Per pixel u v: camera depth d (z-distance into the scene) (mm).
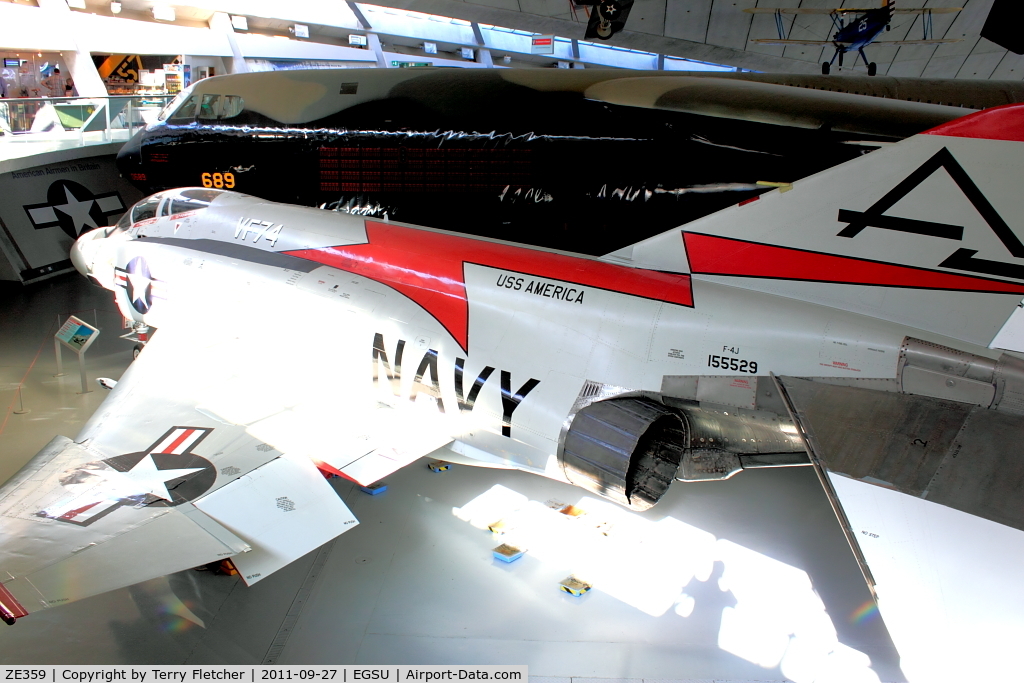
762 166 5117
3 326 7836
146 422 4195
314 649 3285
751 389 3232
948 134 2859
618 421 3412
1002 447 2555
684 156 5289
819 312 3199
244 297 5008
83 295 9008
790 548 4219
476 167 5910
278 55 16109
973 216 2863
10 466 4836
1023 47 8984
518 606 3633
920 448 2576
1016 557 2164
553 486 4867
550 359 3783
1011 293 2846
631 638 3418
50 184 10078
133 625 3441
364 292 4566
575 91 5578
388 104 6125
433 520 4422
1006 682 1853
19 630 3383
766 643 3406
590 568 3967
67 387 6266
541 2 7906
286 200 6719
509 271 4168
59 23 11328
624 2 7914
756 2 7875
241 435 4039
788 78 5551
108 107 9914
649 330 3539
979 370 2820
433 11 8266
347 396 4535
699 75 5477
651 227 5547
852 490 2391
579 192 5664
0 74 10930
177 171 7023
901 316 3096
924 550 2201
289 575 3869
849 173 3113
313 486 3590
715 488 4965
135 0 13078
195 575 3861
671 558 4090
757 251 3436
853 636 3465
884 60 9828
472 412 3965
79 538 3068
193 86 7051
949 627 2002
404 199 6250
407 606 3611
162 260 5539
